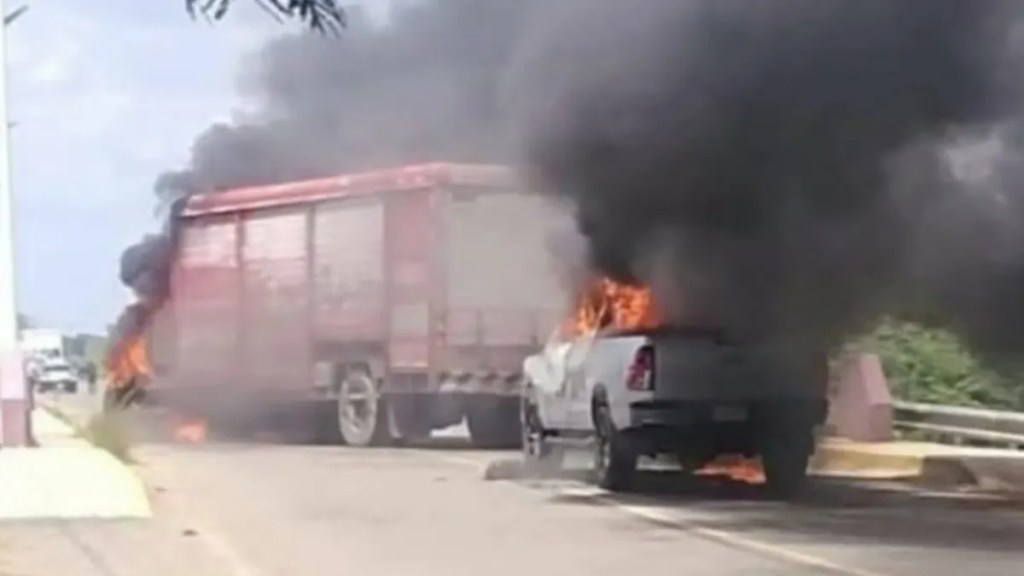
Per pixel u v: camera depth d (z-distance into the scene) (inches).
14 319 997.8
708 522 675.4
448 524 670.5
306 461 988.6
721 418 775.7
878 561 563.2
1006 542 613.0
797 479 798.5
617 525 665.0
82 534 632.4
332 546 605.9
